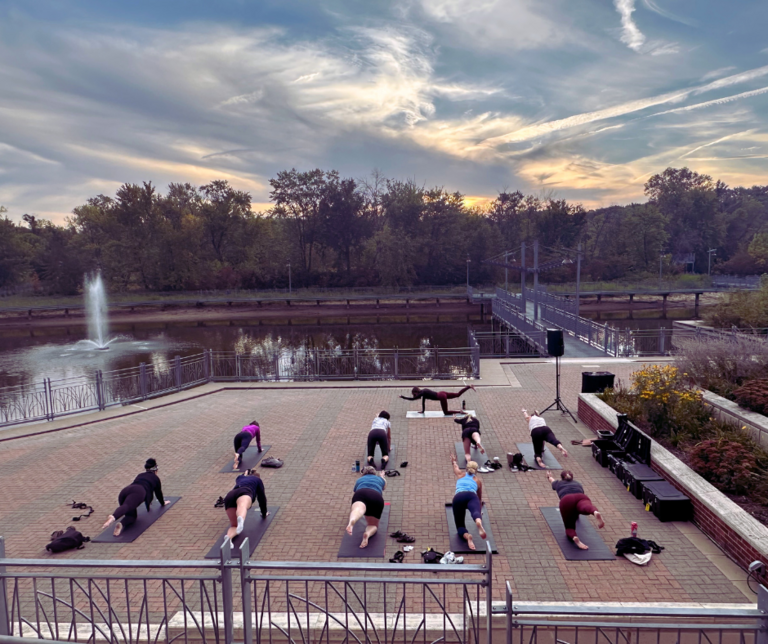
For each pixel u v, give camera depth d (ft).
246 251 340.80
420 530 26.86
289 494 32.27
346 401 57.06
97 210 339.16
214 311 268.82
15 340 190.08
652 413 36.96
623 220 368.68
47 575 14.23
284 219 343.46
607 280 334.65
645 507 28.78
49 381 54.03
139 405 57.72
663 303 237.45
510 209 433.48
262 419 50.83
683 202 386.32
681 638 18.65
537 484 32.60
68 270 302.45
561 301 156.66
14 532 28.07
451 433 44.29
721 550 24.14
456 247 338.95
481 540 25.43
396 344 168.86
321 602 20.75
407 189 339.16
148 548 25.76
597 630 13.38
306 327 219.00
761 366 42.27
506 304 162.61
